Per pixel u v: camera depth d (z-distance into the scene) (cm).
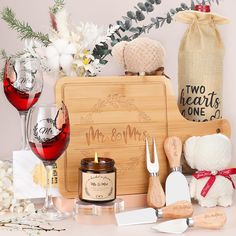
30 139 134
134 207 144
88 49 157
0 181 141
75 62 146
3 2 185
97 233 129
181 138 148
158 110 146
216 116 154
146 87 146
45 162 136
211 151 143
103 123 143
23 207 142
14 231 130
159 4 191
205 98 153
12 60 151
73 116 142
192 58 152
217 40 153
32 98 152
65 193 141
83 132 142
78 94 142
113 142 144
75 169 142
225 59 197
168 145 145
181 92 155
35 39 164
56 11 154
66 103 141
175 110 148
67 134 134
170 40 194
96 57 168
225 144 144
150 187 142
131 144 145
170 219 137
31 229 131
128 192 145
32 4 186
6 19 160
